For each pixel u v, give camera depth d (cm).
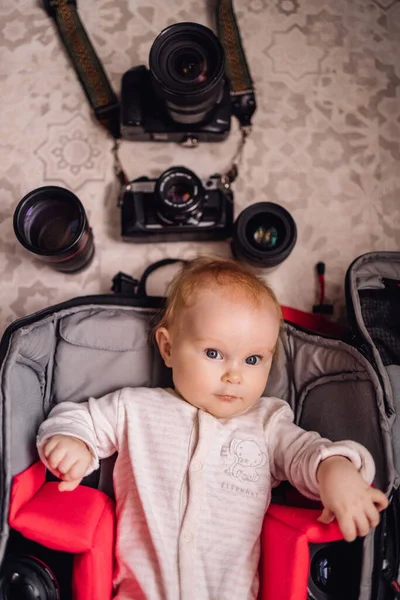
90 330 103
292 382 105
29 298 127
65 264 119
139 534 89
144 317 105
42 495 89
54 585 83
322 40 142
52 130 133
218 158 135
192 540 86
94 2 138
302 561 81
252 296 94
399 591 88
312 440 90
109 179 132
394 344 107
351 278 105
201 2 140
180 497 90
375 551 85
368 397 90
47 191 113
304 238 134
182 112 116
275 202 135
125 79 124
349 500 79
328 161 138
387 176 139
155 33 138
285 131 138
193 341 93
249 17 141
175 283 102
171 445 94
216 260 107
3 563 82
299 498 98
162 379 106
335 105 140
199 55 113
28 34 136
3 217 129
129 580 88
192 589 84
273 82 140
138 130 126
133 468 93
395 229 137
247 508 91
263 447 95
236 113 134
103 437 96
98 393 104
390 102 142
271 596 85
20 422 89
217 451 93
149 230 122
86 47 132
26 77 135
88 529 82
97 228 130
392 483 84
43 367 101
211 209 122
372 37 142
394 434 94
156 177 133
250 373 93
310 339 102
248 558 88
